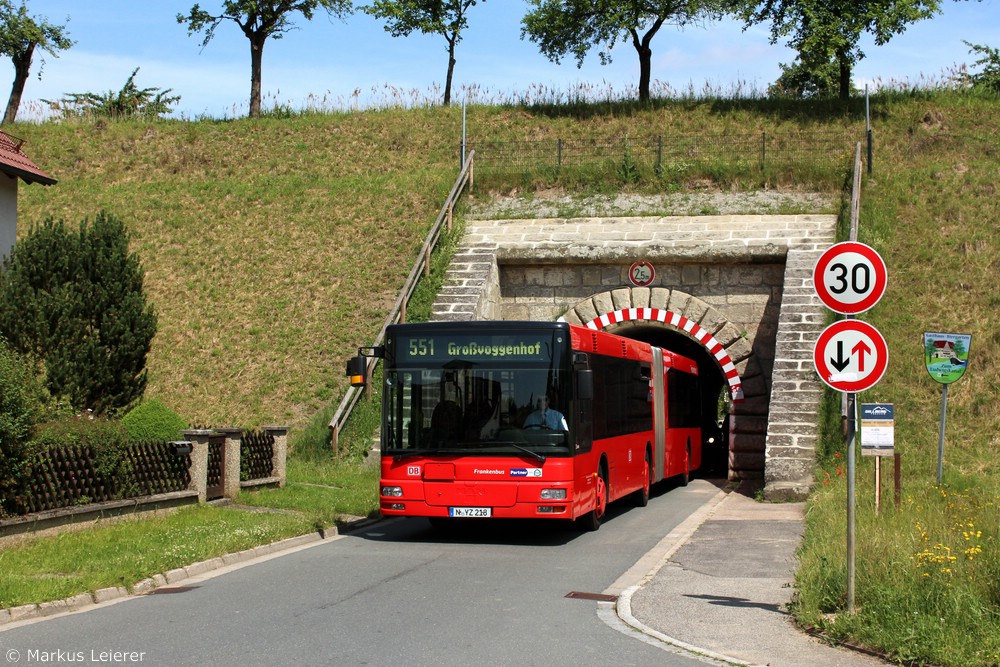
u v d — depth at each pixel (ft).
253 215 114.83
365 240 105.70
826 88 155.74
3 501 41.73
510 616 31.19
